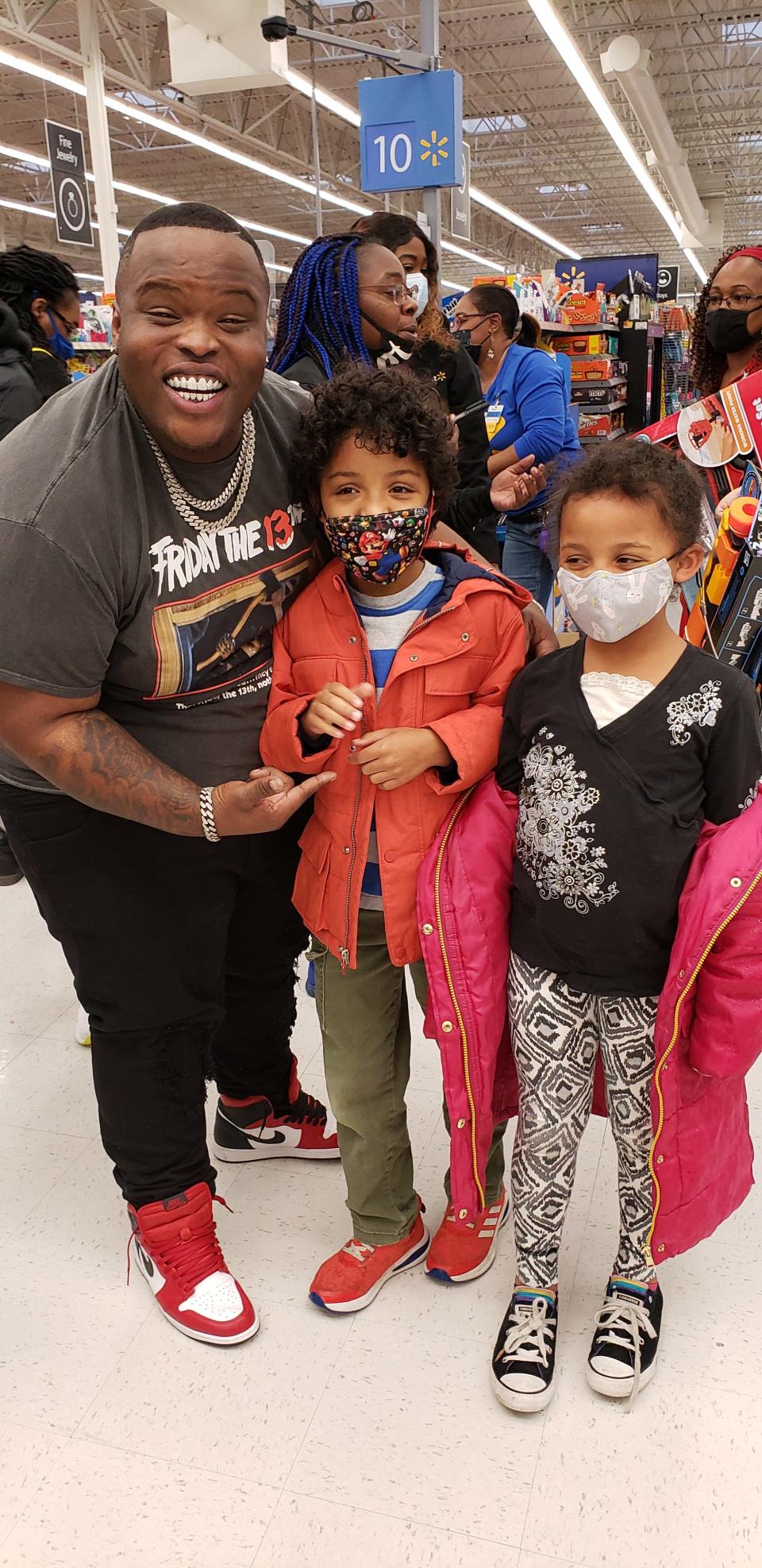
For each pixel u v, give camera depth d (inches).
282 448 55.1
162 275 44.3
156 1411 58.8
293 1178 77.7
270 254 274.1
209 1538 51.8
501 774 57.4
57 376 113.0
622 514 47.9
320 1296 64.8
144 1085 61.9
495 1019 57.4
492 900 56.4
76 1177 78.2
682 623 84.8
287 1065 77.3
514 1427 57.2
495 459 145.8
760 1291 66.6
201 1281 63.9
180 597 52.0
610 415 244.2
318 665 55.6
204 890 60.0
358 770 55.9
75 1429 57.7
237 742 57.7
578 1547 50.9
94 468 48.0
